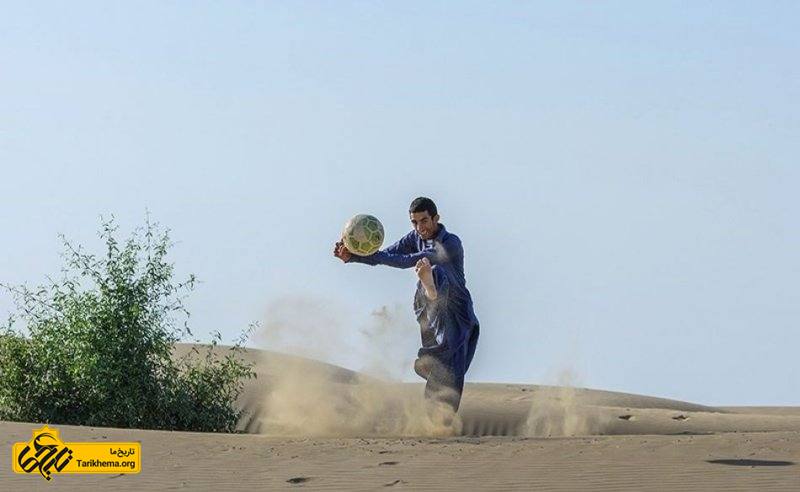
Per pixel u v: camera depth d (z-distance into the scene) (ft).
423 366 44.19
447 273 43.57
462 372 44.06
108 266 59.16
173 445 36.50
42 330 59.00
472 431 71.20
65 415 58.85
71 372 57.77
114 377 57.62
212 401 60.70
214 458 34.01
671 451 32.53
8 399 58.90
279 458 33.65
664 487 27.89
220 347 82.28
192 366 61.87
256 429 60.03
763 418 90.27
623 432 72.33
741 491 27.25
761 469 29.53
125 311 58.65
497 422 72.79
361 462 32.55
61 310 59.11
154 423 59.62
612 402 112.27
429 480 29.76
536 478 29.43
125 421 58.59
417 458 32.89
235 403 64.18
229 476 31.45
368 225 43.42
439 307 43.62
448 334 43.62
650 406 115.24
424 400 44.16
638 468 30.12
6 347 58.59
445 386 43.80
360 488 29.17
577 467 30.58
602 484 28.43
